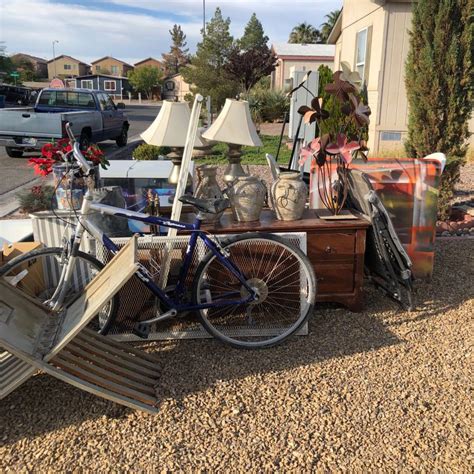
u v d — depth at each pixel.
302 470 2.25
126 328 3.36
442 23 5.24
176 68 82.62
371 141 9.82
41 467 2.29
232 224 3.53
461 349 3.21
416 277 4.27
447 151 5.66
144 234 3.48
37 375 3.02
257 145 3.64
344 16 12.00
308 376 2.95
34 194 5.17
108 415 2.63
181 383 2.90
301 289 3.34
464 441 2.40
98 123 12.80
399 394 2.76
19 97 26.52
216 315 3.46
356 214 3.78
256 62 25.42
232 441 2.43
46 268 3.62
